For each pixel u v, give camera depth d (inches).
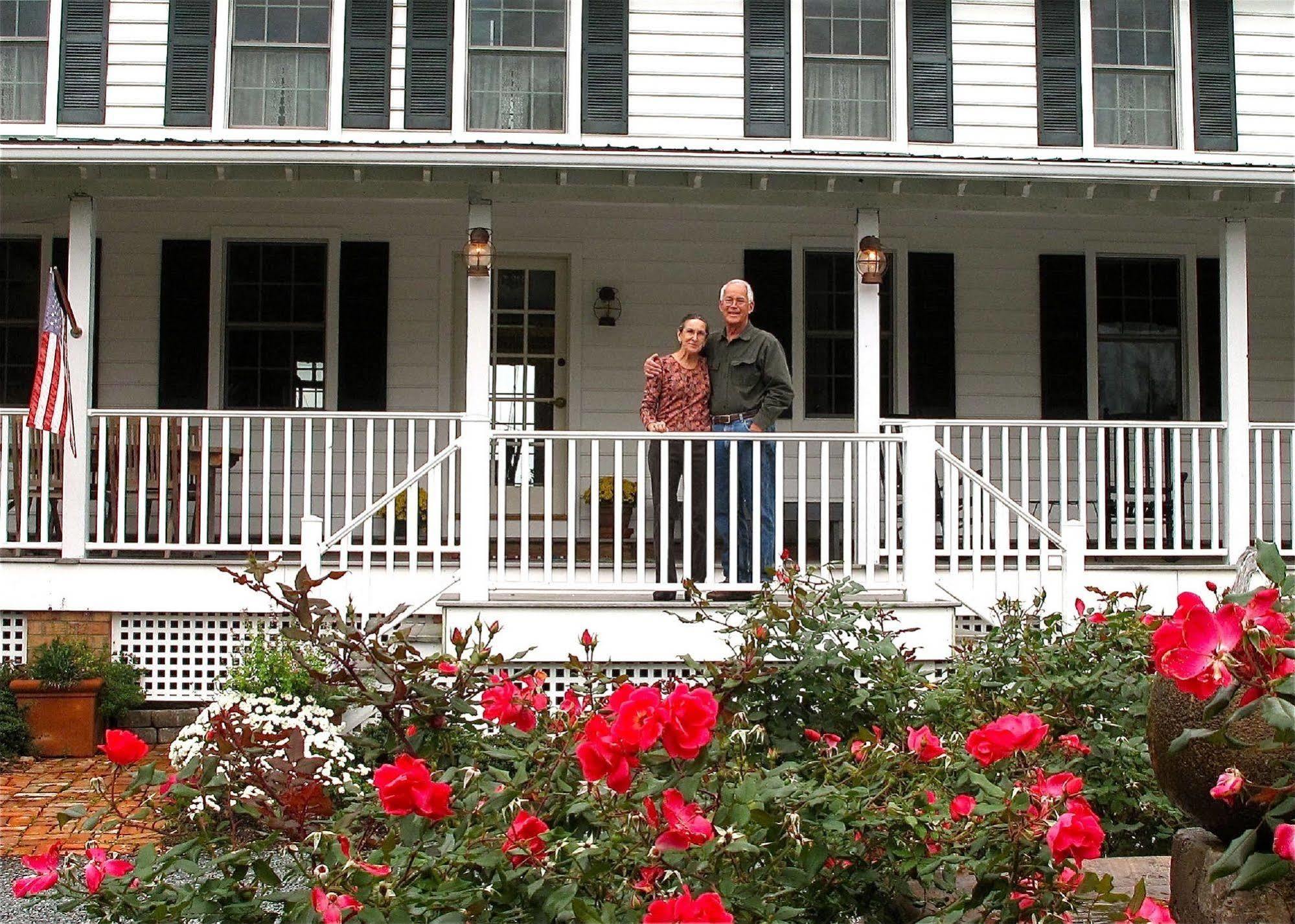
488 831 114.6
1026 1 458.3
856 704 183.5
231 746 127.8
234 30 441.1
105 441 358.0
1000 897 119.5
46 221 444.8
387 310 454.0
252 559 149.8
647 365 319.0
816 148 446.3
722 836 107.2
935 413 463.5
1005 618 239.3
